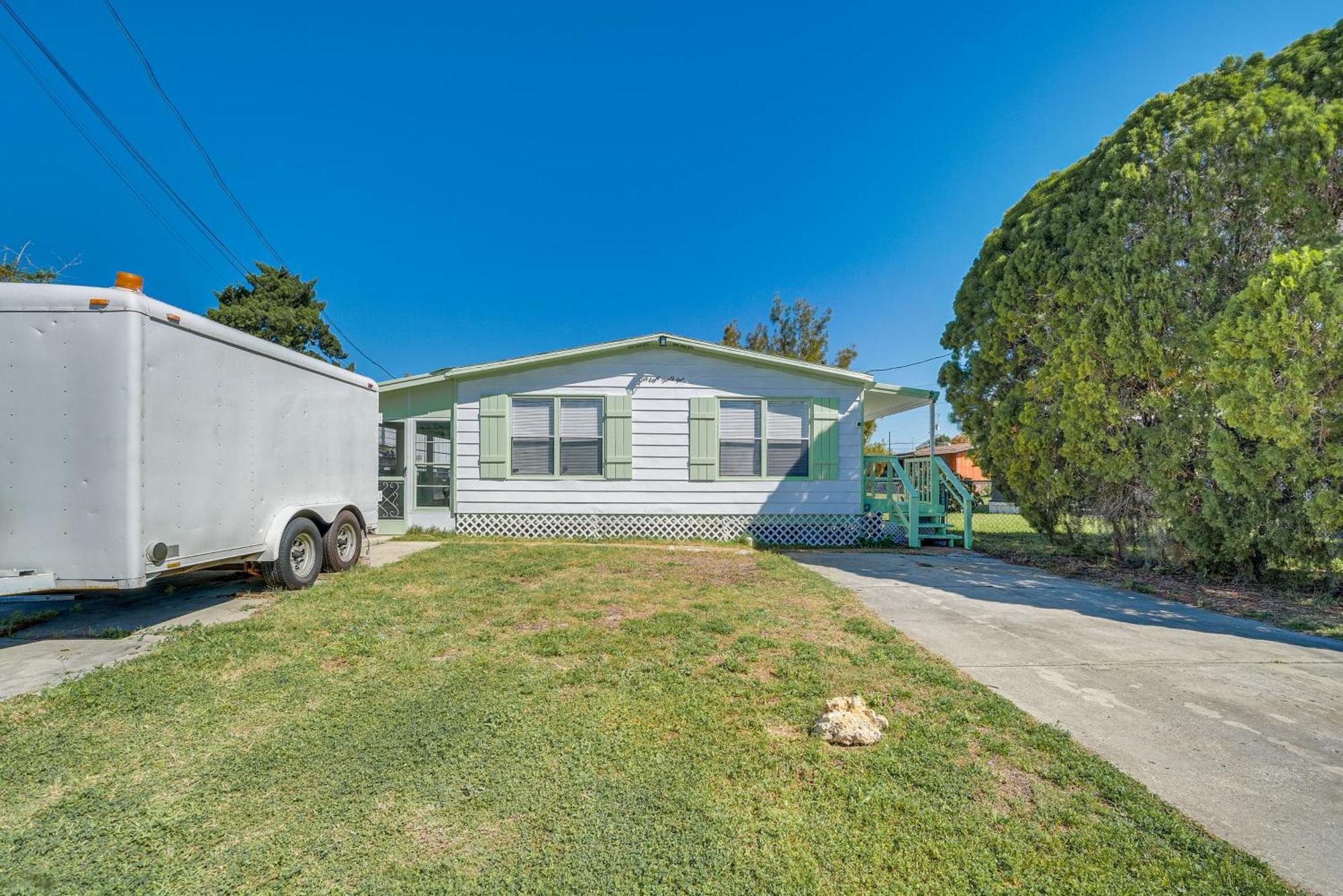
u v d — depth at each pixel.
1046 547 10.05
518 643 4.29
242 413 5.34
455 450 10.75
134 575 4.09
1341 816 2.33
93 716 3.06
